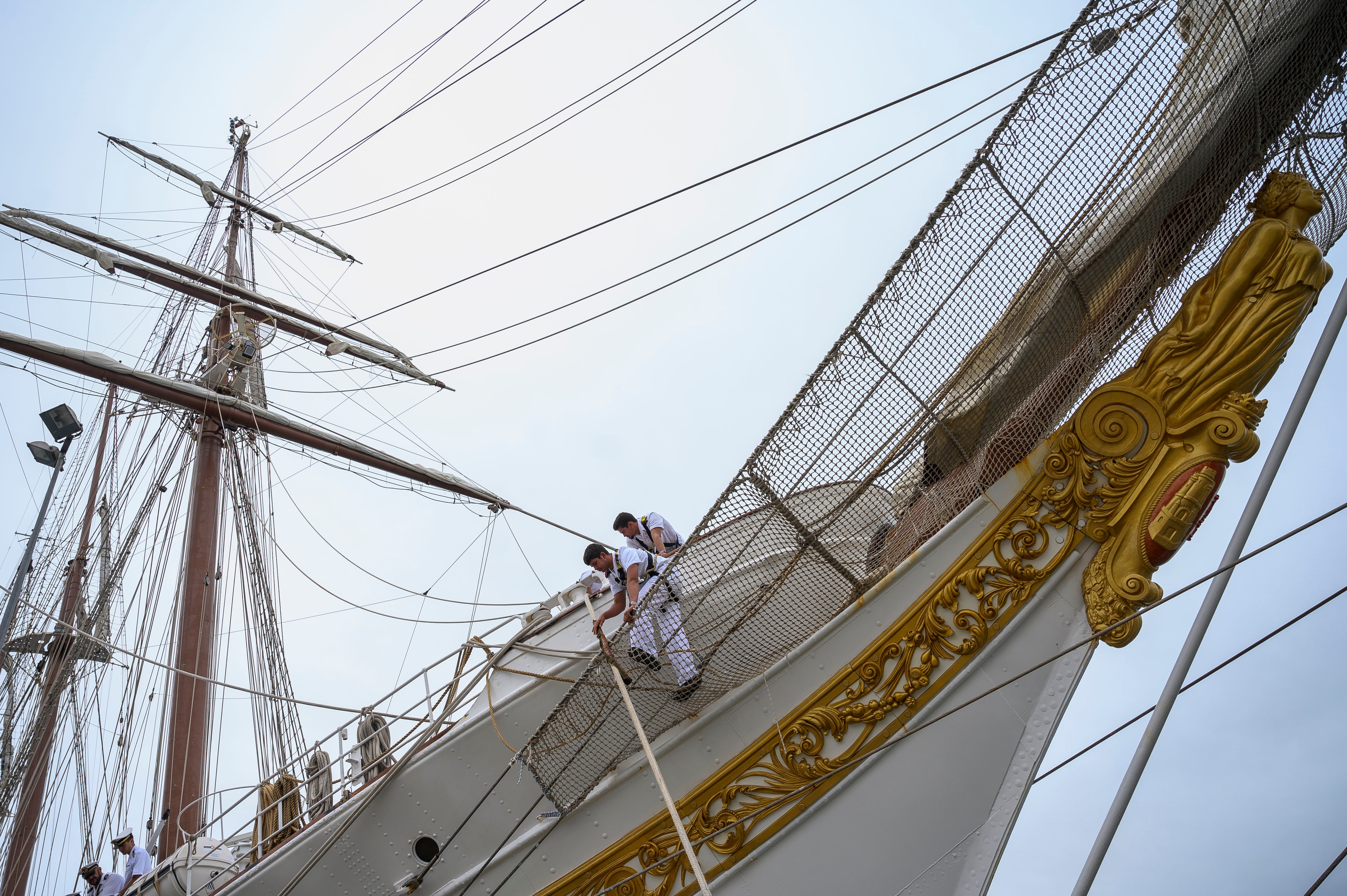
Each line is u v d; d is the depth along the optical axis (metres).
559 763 8.16
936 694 7.52
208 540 21.38
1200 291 7.12
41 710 20.05
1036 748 7.37
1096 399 7.30
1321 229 7.69
